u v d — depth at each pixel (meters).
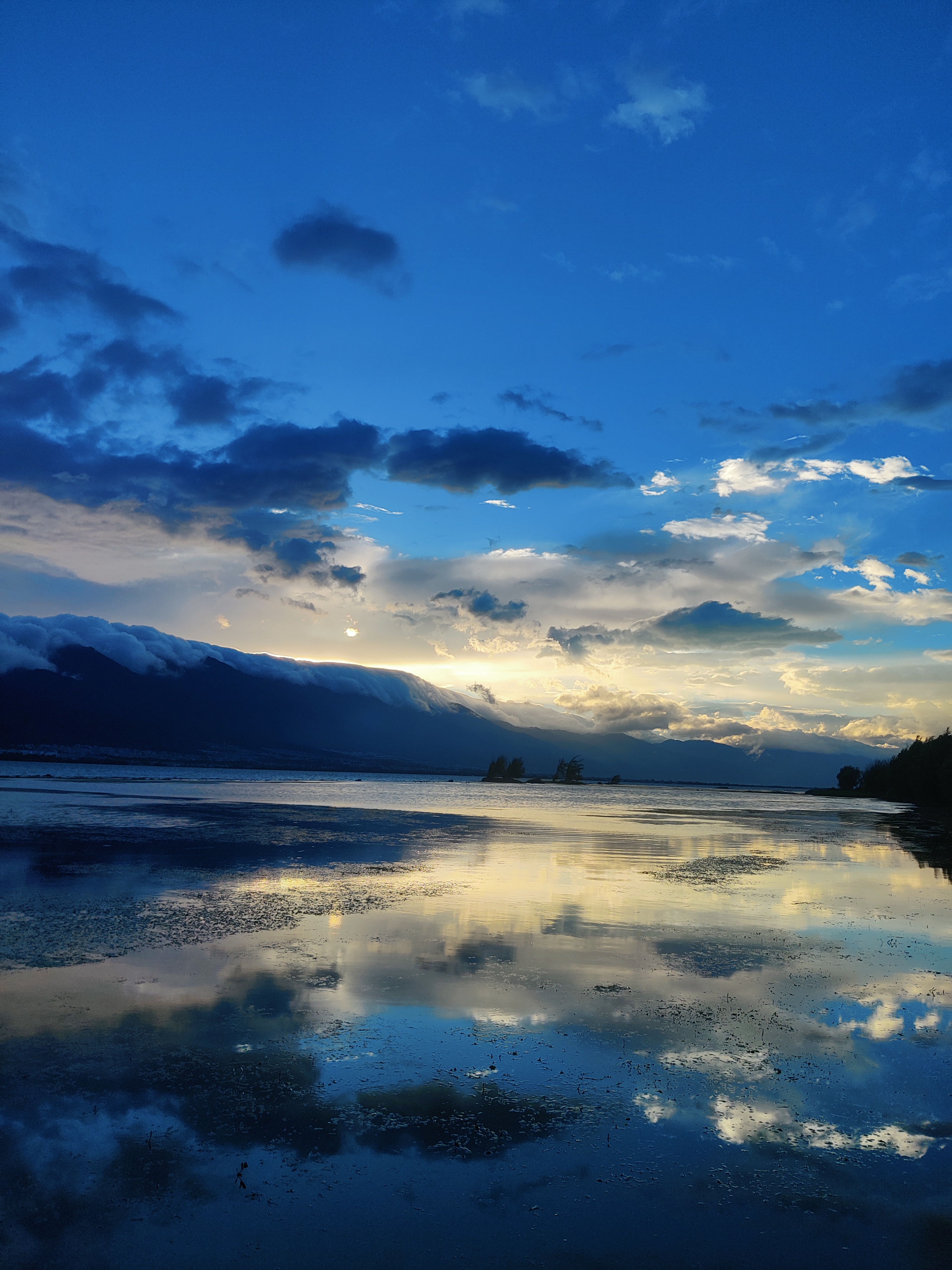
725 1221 6.77
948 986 13.88
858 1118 8.72
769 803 117.25
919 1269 6.20
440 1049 10.33
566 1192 7.14
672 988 13.34
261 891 21.86
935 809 92.88
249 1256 6.16
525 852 34.62
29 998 12.01
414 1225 6.61
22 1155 7.53
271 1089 9.04
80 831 37.22
